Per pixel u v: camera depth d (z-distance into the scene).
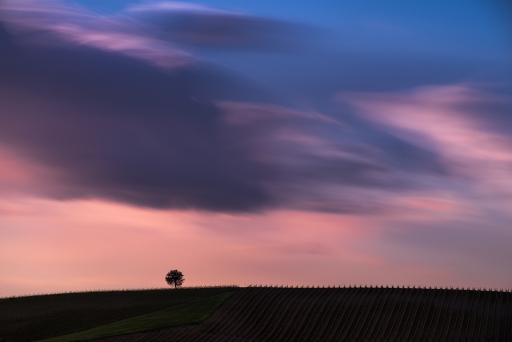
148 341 60.19
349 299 72.25
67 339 63.44
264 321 67.19
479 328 60.97
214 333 63.09
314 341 60.25
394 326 63.09
